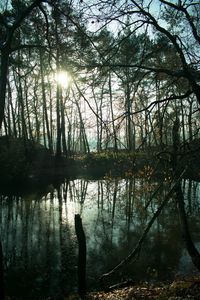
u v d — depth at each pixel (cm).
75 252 1767
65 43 742
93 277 1459
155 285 1266
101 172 4066
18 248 1831
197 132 934
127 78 852
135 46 841
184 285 1075
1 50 884
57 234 2072
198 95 831
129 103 845
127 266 1552
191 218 2183
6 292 1337
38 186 3675
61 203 2892
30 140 4950
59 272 1517
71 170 4253
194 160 888
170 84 888
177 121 971
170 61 899
